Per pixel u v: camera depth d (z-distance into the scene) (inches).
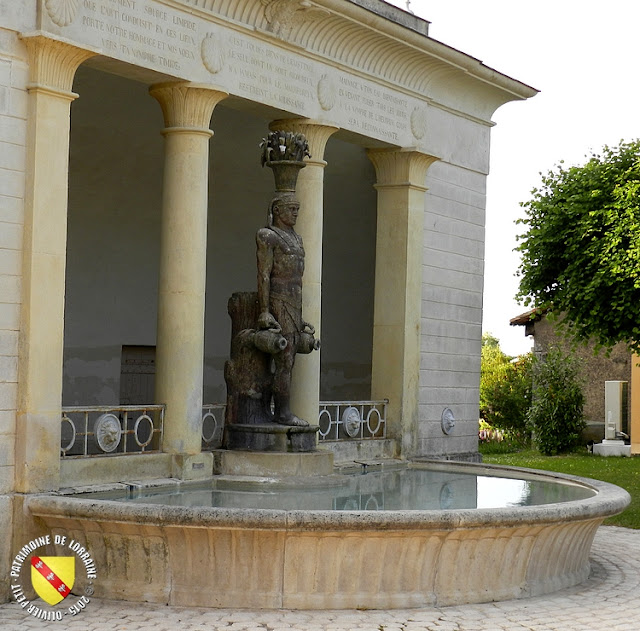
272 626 364.5
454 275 708.7
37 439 426.9
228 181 757.3
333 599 390.9
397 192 661.3
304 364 580.4
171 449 502.3
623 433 1236.5
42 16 432.8
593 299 854.5
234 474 526.6
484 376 1465.3
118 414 734.5
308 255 586.6
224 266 770.8
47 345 432.1
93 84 667.4
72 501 401.7
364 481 537.3
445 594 404.5
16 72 426.9
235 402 553.9
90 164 707.4
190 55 507.5
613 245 815.1
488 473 588.7
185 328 506.9
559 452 1230.9
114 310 733.9
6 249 423.5
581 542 456.8
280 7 546.0
